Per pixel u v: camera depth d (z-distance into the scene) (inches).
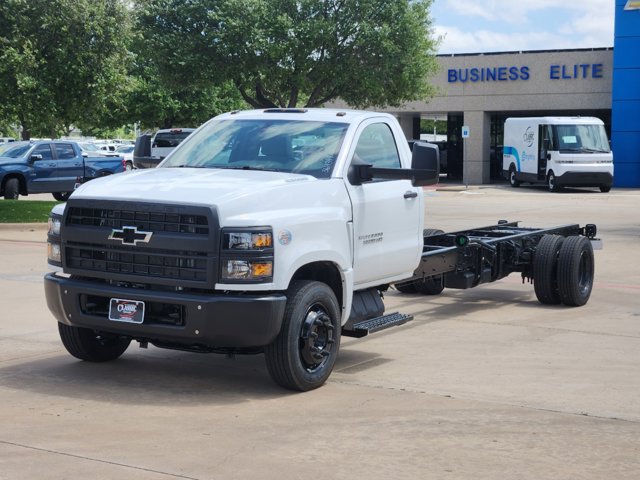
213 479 213.2
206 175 303.9
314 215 290.2
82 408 271.9
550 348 363.6
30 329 387.5
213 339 273.7
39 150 1130.0
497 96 1803.6
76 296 292.8
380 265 327.9
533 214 1044.5
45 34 858.8
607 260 641.0
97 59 881.5
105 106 949.2
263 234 272.1
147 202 277.3
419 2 1466.5
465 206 1182.3
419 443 241.1
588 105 1737.2
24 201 1052.5
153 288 281.7
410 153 349.7
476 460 227.9
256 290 274.5
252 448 235.9
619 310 453.7
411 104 1877.5
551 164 1502.2
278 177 299.3
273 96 1582.2
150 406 274.8
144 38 1430.9
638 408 277.6
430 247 420.5
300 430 251.8
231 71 1443.2
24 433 246.4
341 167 310.2
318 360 294.0
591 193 1488.7
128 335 292.8
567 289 453.1
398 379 310.8
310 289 287.6
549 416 267.7
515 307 462.0
